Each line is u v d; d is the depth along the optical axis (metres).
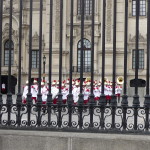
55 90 24.89
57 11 55.31
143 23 52.91
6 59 58.44
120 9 54.16
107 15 54.66
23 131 10.17
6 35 57.75
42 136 9.96
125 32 10.12
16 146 10.07
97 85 32.16
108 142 9.62
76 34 56.66
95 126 10.53
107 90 31.20
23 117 18.45
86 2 56.44
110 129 9.94
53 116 18.75
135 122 9.89
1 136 10.15
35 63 57.06
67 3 56.44
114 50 10.13
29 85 10.48
